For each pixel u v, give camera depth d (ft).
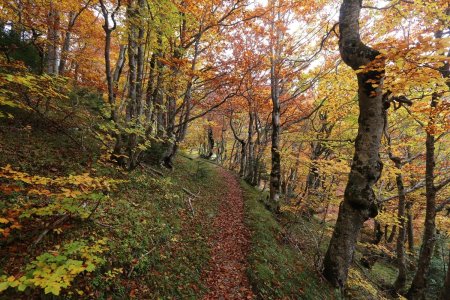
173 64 33.86
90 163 26.94
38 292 12.55
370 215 26.17
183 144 47.34
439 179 51.06
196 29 40.22
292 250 35.78
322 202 48.70
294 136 72.08
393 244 79.30
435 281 47.75
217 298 21.45
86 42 51.62
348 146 53.31
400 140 47.19
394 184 63.72
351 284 32.50
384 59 17.48
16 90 24.31
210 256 26.89
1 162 20.10
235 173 88.84
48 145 26.09
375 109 24.56
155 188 32.32
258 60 43.91
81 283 14.47
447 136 42.47
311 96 62.44
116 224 20.63
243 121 108.58
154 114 42.86
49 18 36.94
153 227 23.88
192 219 32.32
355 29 25.11
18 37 33.35
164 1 27.86
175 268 21.27
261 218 41.04
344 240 27.32
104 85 48.52
